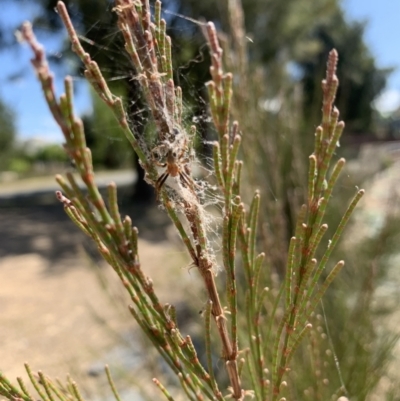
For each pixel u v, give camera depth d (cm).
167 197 11
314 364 20
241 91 28
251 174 27
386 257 43
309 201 11
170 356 13
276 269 27
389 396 26
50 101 8
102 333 58
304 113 49
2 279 91
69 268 96
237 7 28
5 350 56
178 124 11
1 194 282
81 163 9
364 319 29
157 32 12
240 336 25
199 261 12
